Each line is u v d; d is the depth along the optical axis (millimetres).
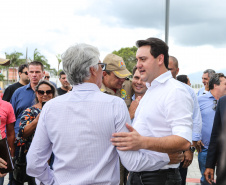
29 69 4203
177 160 2084
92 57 1627
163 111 1992
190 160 3434
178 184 2162
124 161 1620
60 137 1575
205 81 6707
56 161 1661
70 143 1552
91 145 1534
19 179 3414
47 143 1698
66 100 1627
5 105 3658
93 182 1525
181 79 5578
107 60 3314
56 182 1626
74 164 1552
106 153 1562
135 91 3559
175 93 1921
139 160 1654
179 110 1880
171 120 1900
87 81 1657
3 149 2807
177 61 3570
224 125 726
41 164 1705
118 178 1659
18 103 4168
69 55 1639
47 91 3566
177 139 1769
